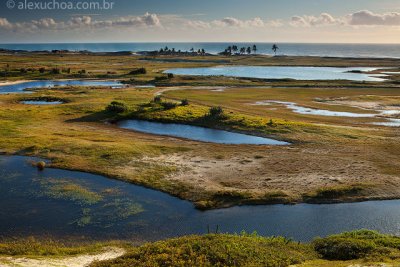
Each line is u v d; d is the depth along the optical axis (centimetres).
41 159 4516
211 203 3288
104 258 2259
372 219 3030
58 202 3322
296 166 4253
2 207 3195
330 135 5622
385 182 3741
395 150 4853
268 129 5997
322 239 2372
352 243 2170
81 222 2948
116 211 3162
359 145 5112
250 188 3616
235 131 6106
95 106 7956
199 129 6353
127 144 5091
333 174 3981
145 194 3534
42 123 6506
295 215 3111
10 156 4619
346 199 3394
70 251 2402
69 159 4459
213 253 1897
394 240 2288
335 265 1792
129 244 2580
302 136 5600
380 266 1719
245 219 3034
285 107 8156
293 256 1997
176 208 3241
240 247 2009
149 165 4284
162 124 6756
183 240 2166
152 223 2958
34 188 3634
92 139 5459
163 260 1852
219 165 4306
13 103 8700
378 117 7112
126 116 7181
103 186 3716
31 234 2739
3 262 2023
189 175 3975
